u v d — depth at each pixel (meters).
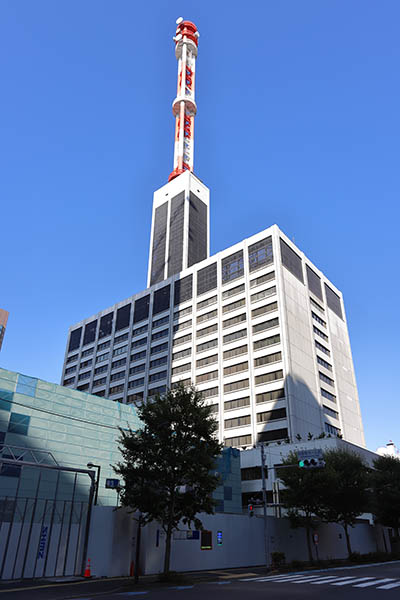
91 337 120.88
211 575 24.81
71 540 22.94
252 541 32.62
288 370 72.75
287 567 29.80
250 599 13.41
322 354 86.25
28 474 35.56
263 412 72.81
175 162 155.62
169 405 24.73
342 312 103.56
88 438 41.25
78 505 34.81
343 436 81.31
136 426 46.09
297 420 69.38
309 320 86.19
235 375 80.19
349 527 42.66
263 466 30.91
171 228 141.62
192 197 144.62
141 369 100.25
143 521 22.22
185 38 171.62
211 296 93.69
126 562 24.22
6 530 21.11
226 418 77.56
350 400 89.75
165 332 99.88
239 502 51.22
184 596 14.73
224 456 51.97
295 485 34.50
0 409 36.12
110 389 105.25
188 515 23.61
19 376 38.41
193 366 88.94
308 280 92.62
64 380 121.38
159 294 107.56
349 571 26.00
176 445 23.80
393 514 43.00
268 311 80.94
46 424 38.59
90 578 21.84
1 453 34.59
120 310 116.44
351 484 36.53
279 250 85.94
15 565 20.73
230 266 93.06
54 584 19.23
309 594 14.59
